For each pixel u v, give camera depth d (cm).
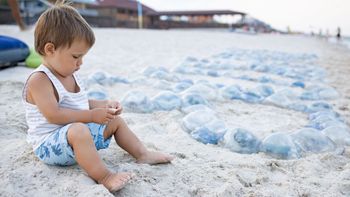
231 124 324
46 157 196
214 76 591
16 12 1228
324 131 292
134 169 203
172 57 830
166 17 4138
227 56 900
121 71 582
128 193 182
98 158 186
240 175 210
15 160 206
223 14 3803
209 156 241
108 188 181
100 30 1917
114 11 3322
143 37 1527
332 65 803
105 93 380
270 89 454
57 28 185
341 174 218
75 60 194
